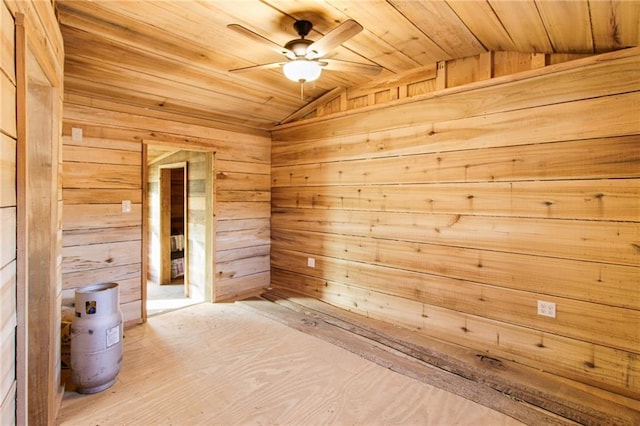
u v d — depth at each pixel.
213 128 4.32
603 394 2.40
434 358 2.90
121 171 3.57
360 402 2.35
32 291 1.99
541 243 2.69
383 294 3.70
